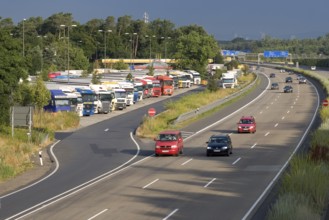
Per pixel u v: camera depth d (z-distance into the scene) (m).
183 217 29.80
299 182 33.62
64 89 93.31
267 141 64.62
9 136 64.56
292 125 80.12
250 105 113.06
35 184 42.06
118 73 167.25
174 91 150.12
